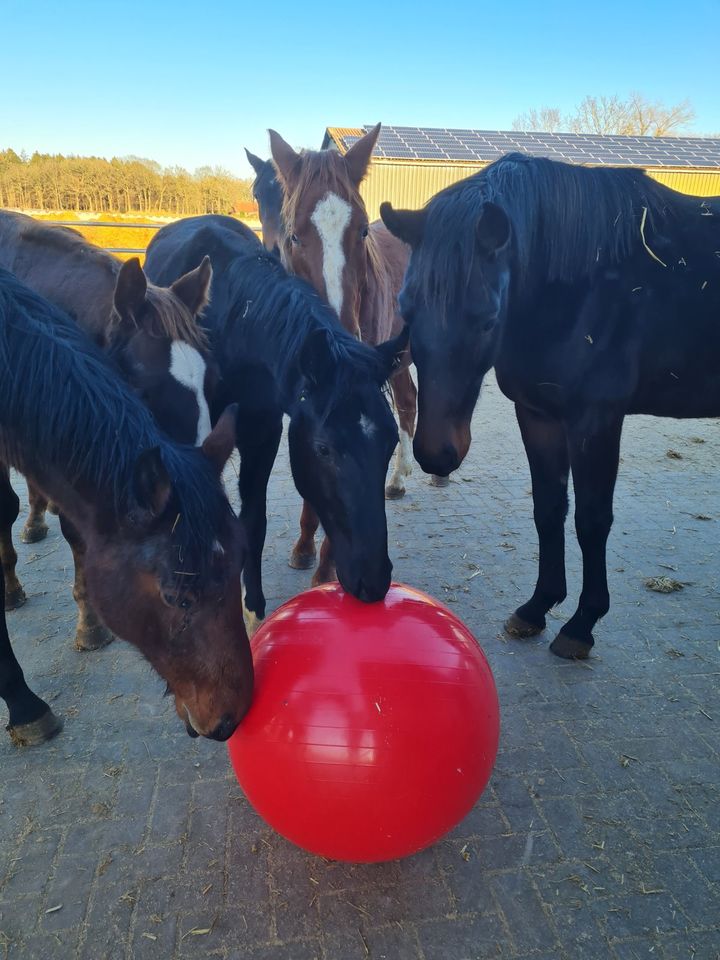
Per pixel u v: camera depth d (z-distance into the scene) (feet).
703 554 12.81
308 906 5.83
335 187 11.32
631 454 19.22
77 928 5.68
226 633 5.39
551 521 9.67
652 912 5.82
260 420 9.49
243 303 8.78
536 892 5.98
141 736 8.07
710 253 8.54
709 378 9.00
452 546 13.21
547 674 9.21
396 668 5.31
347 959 5.39
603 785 7.23
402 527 14.15
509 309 8.52
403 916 5.75
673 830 6.68
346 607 6.12
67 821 6.80
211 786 7.25
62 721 8.26
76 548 9.12
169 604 5.25
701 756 7.69
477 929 5.65
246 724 5.49
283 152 12.27
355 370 6.95
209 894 5.96
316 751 5.06
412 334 7.75
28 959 5.42
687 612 10.78
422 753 5.06
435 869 6.19
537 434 9.57
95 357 6.36
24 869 6.25
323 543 10.53
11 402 5.89
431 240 7.47
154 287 8.77
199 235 10.72
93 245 10.26
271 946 5.49
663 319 8.50
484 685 5.68
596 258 8.26
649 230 8.41
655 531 13.82
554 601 9.96
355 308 11.64
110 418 5.68
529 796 7.07
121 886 6.06
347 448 6.81
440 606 6.44
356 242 11.59
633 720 8.29
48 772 7.48
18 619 10.75
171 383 8.00
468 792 5.40
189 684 5.45
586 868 6.23
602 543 9.18
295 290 8.41
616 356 8.41
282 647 5.71
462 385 7.66
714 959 5.41
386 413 7.06
